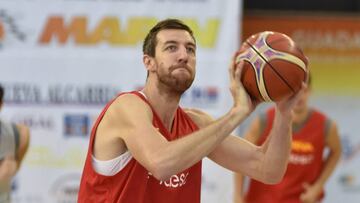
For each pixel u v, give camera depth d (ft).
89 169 20.98
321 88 40.65
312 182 36.14
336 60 40.65
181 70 19.74
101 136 20.48
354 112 40.70
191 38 20.24
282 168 21.67
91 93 38.32
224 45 38.11
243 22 40.52
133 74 38.24
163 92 20.42
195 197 21.79
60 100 38.34
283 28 40.55
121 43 38.22
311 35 40.55
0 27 38.14
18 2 38.14
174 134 21.34
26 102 38.29
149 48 20.45
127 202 20.48
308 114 35.94
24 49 38.14
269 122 34.81
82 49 38.22
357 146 40.81
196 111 22.94
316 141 35.86
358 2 41.78
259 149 22.16
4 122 33.58
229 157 22.29
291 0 41.78
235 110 19.12
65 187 38.65
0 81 38.14
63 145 38.55
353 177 40.83
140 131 19.17
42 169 38.55
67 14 38.17
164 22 20.48
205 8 38.11
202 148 18.42
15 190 38.40
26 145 34.19
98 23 38.17
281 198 35.45
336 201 40.91
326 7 41.88
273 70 19.43
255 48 19.83
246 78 19.67
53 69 38.22
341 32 40.63
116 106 20.38
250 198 36.11
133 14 38.11
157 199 20.89
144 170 20.36
